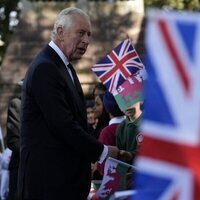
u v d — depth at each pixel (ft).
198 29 7.93
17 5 59.26
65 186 14.20
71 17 14.69
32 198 14.33
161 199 8.04
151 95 8.02
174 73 7.98
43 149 14.14
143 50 44.88
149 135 8.04
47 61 14.30
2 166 24.29
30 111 14.30
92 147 14.28
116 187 14.94
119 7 47.24
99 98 21.48
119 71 17.70
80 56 14.87
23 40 45.98
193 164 7.97
